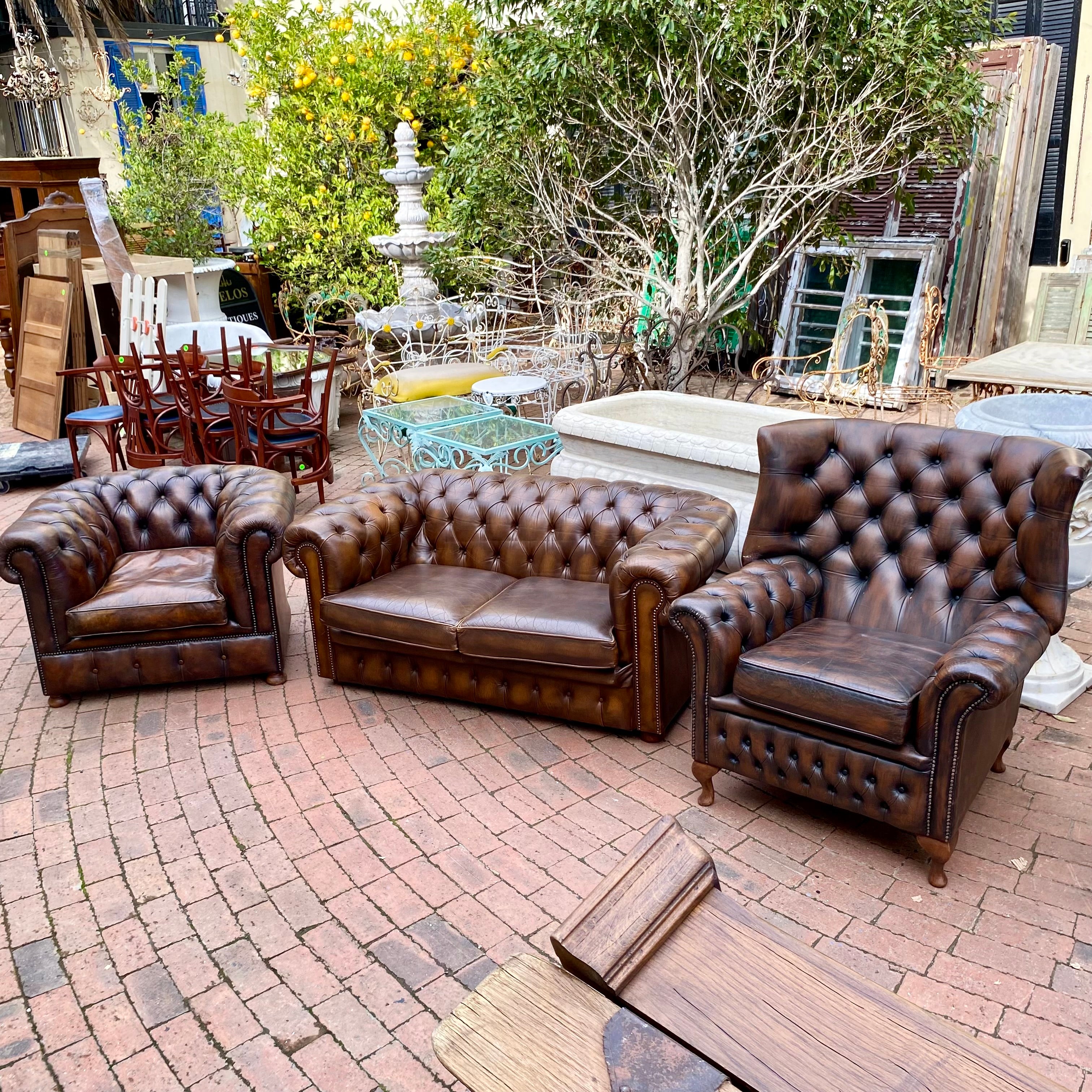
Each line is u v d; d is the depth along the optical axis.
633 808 3.39
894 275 8.70
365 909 2.94
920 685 2.93
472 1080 1.26
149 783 3.65
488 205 7.99
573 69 6.75
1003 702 2.78
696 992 1.36
